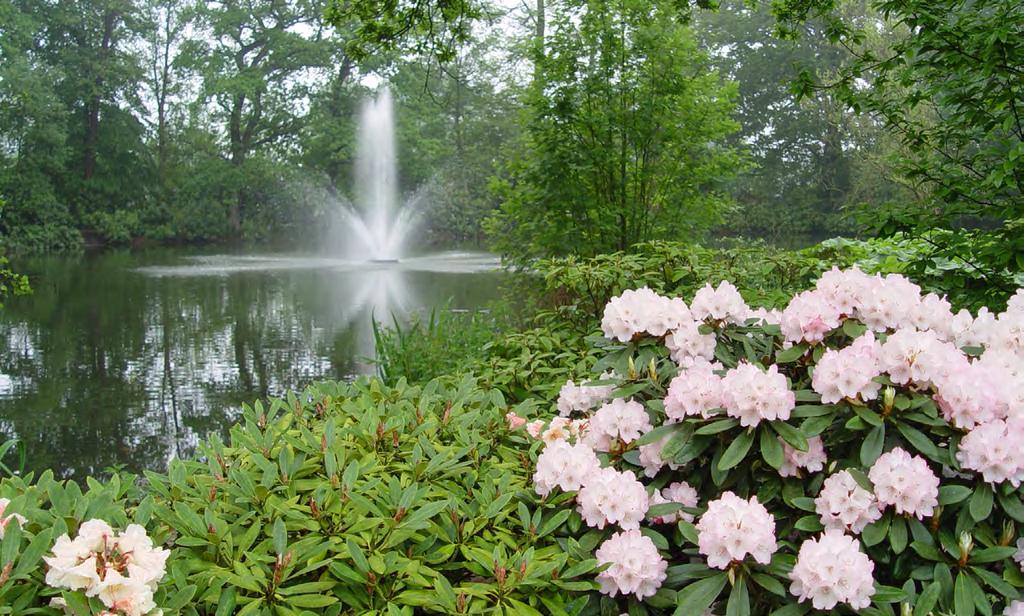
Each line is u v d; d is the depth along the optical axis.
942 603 1.74
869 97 4.78
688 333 2.30
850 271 2.24
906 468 1.76
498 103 31.17
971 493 1.80
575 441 2.41
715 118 7.97
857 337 2.06
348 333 10.95
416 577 1.79
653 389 2.31
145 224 34.47
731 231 31.94
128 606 1.42
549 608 1.80
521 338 4.63
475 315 6.08
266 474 2.04
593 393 2.62
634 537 1.85
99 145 34.22
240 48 33.44
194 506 2.01
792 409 1.90
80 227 33.19
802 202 33.03
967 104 4.23
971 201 4.11
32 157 30.73
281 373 8.70
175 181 35.84
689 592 1.74
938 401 1.90
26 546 1.59
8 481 1.96
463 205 33.66
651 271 4.87
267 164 33.09
